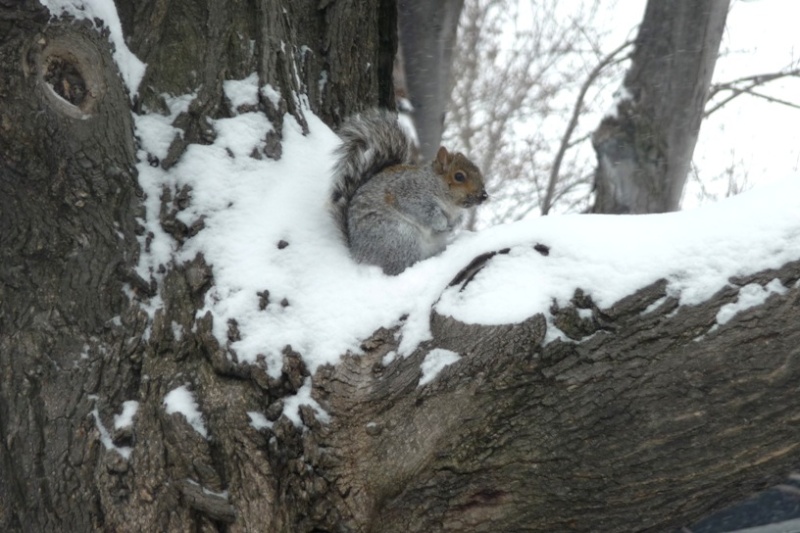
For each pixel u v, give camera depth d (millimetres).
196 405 6449
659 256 5887
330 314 6539
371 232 7621
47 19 6359
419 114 10453
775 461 5680
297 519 6168
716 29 9602
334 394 6270
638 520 6000
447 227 8031
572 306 5906
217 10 7891
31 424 6512
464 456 6055
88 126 6621
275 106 7859
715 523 7641
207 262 6887
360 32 9430
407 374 6172
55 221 6738
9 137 6355
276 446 6258
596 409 5805
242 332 6547
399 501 6211
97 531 6289
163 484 6285
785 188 5980
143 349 6715
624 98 10148
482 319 6055
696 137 10070
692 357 5645
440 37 10211
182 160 7340
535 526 6121
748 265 5676
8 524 6406
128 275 6824
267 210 7164
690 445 5703
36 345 6648
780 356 5488
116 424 6516
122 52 7363
